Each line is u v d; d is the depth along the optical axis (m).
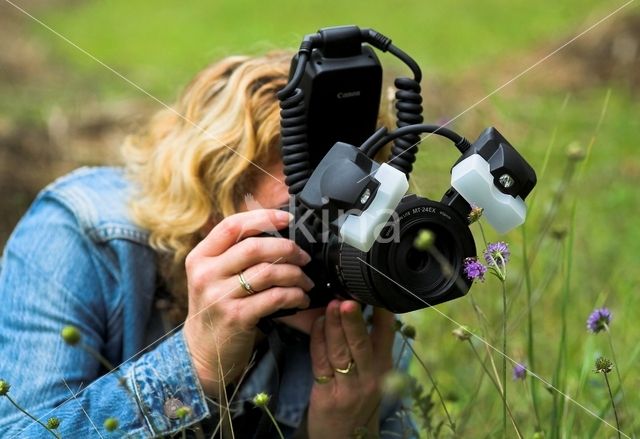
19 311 2.18
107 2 13.70
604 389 2.50
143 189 2.26
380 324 2.10
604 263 3.73
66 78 8.92
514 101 6.61
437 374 2.88
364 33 1.88
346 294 1.93
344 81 1.85
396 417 2.32
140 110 6.36
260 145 2.09
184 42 10.54
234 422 2.16
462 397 2.71
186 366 1.96
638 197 4.80
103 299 2.21
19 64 9.68
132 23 12.07
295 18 11.29
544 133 5.78
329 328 2.03
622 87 7.24
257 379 2.19
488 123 5.09
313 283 1.93
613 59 7.57
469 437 2.48
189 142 2.18
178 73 8.26
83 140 5.70
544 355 2.92
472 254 1.74
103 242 2.20
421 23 10.27
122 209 2.24
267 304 1.88
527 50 8.38
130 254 2.20
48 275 2.20
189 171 2.14
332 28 1.86
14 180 5.00
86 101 7.01
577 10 8.78
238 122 2.11
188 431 2.07
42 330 2.15
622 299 3.35
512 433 2.24
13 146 5.34
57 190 2.32
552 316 3.13
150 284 2.22
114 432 1.96
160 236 2.19
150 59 9.73
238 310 1.89
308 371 2.24
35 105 6.95
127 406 1.98
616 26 7.83
